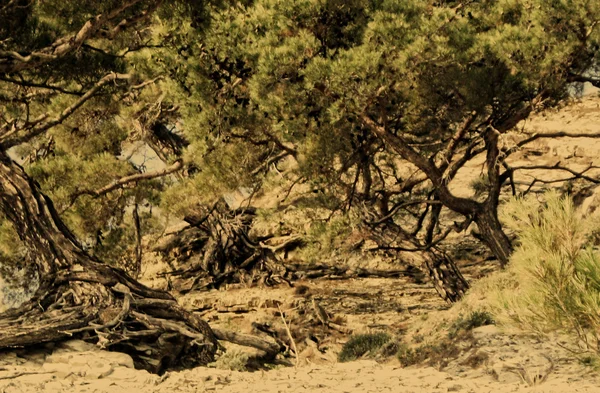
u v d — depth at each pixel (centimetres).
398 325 4691
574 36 3556
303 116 3556
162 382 1930
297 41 3341
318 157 3828
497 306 1408
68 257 3155
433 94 3703
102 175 4697
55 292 3123
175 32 3550
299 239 6341
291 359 3838
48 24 3456
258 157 4038
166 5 3488
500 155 4109
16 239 5034
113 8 3195
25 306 3045
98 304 3073
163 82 3731
